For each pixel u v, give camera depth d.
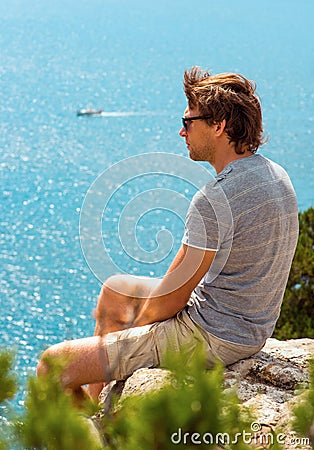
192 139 3.89
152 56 147.12
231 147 3.84
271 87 120.25
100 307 3.85
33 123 92.06
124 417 1.36
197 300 3.83
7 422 1.29
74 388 3.71
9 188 66.25
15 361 1.40
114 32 179.25
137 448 1.28
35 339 38.41
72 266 49.59
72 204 62.31
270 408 3.24
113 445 1.36
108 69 132.25
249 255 3.70
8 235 55.19
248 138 3.82
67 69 131.50
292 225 3.83
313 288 10.41
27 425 1.28
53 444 1.25
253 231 3.66
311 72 135.62
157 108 102.06
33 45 155.88
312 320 10.38
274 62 146.12
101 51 152.00
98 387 4.00
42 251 52.38
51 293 45.12
